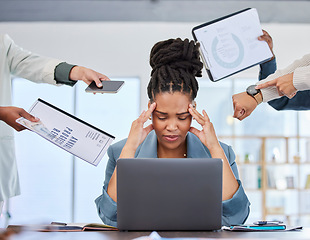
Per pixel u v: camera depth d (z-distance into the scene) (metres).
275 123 6.56
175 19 6.30
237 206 1.87
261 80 2.18
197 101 6.56
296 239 1.47
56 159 6.57
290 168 6.55
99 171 6.55
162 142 1.97
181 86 1.92
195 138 2.12
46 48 6.54
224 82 6.54
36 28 6.55
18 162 6.57
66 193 6.55
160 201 1.66
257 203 6.50
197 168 1.66
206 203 1.66
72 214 6.50
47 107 1.88
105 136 1.83
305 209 6.40
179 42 2.02
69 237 1.51
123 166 1.66
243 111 2.12
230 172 1.91
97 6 5.92
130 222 1.66
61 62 2.22
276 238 1.49
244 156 6.47
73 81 2.20
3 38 2.24
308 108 2.28
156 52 2.06
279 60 6.48
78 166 6.55
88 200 6.51
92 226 1.73
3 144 2.16
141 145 2.14
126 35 6.52
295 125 6.55
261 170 6.30
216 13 5.98
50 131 1.81
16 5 5.94
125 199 1.66
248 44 2.08
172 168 1.66
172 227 1.66
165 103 1.91
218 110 6.55
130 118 6.57
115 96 6.58
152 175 1.66
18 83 6.55
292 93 2.03
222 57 2.05
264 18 6.18
